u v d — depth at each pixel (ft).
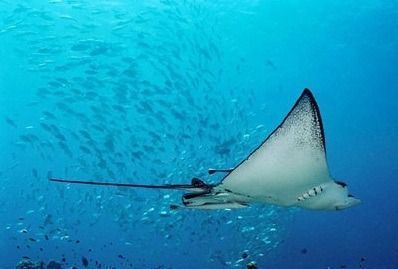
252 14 82.28
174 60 57.98
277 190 11.67
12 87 97.40
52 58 68.03
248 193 11.96
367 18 87.86
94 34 68.90
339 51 105.70
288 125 10.37
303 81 120.47
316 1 80.59
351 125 149.28
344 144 154.30
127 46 71.92
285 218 48.98
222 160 45.91
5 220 91.97
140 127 45.42
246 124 53.26
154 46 53.83
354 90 131.13
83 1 63.77
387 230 99.60
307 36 95.86
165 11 62.59
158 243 84.89
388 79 125.08
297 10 82.99
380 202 146.72
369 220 105.19
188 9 68.23
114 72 45.96
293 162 10.93
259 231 44.93
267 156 10.83
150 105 43.80
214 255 48.75
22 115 105.60
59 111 72.54
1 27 70.08
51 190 56.75
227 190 12.01
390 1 80.53
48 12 64.44
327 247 84.79
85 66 68.90
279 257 70.49
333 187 11.88
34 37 66.33
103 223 93.50
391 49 105.81
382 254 84.74
